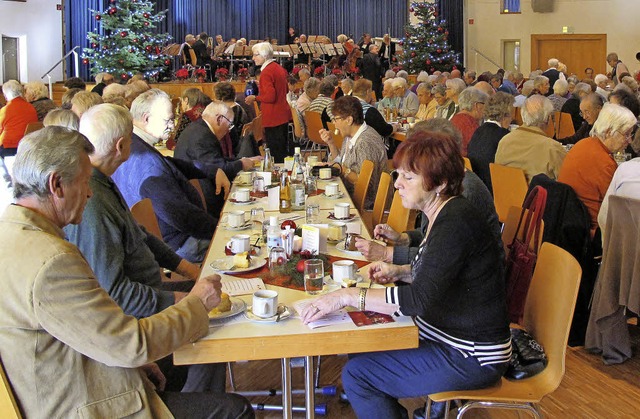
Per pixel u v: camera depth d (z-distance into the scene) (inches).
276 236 98.4
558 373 78.4
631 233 115.4
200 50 501.7
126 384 62.8
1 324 57.6
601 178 138.1
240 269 90.1
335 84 356.8
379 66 504.1
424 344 79.4
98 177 81.2
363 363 79.8
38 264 57.4
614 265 119.5
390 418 79.0
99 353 59.5
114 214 79.8
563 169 144.3
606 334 123.4
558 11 633.0
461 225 75.1
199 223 124.9
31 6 483.8
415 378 78.1
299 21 641.0
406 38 590.6
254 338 68.1
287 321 72.5
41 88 307.1
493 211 102.3
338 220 120.6
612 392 113.9
